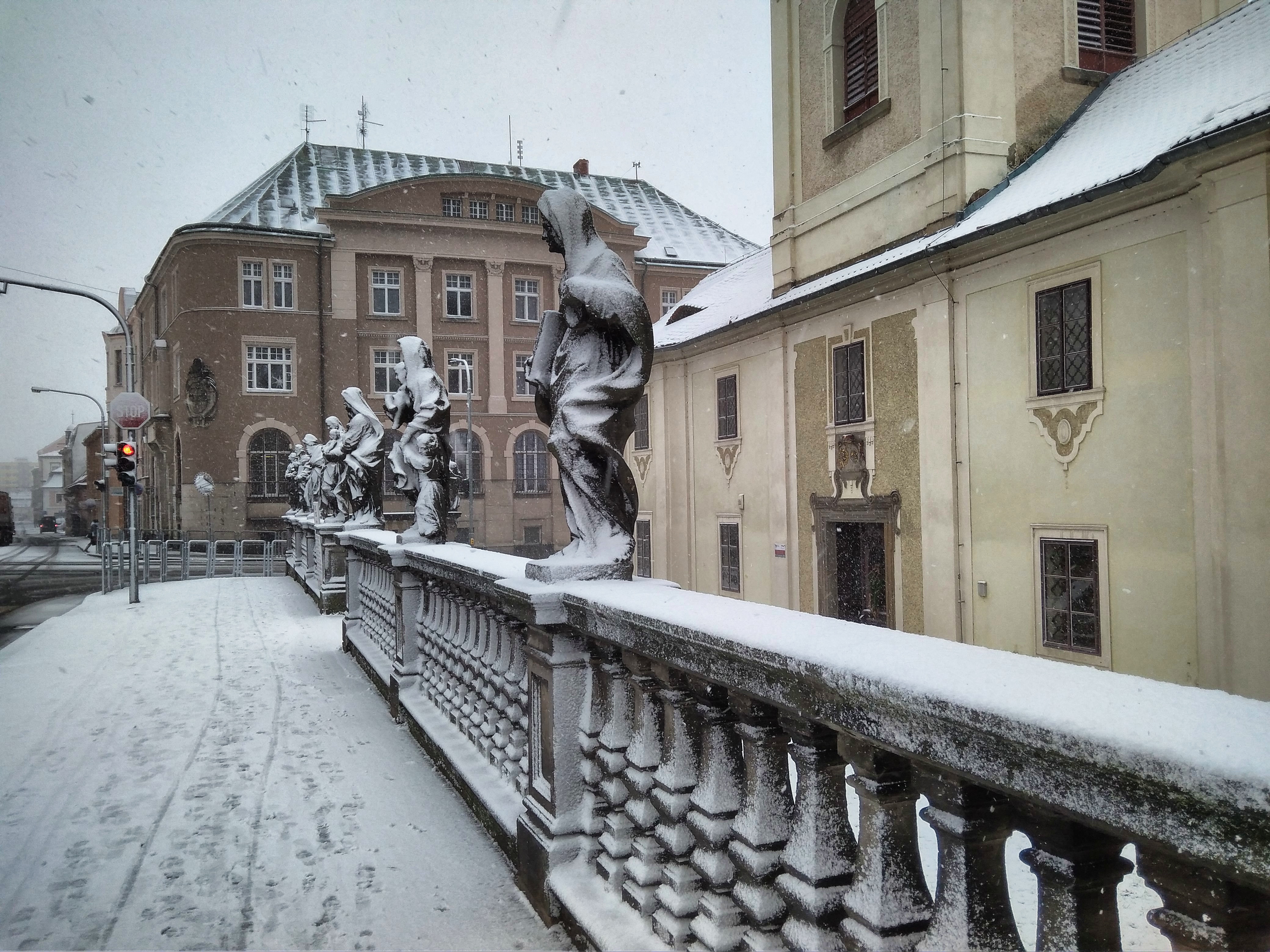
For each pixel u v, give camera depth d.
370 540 8.24
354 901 3.44
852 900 1.76
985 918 1.52
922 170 15.19
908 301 15.01
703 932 2.30
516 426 41.72
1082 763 1.14
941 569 14.27
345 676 8.30
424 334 40.53
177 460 40.97
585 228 3.91
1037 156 14.19
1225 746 1.01
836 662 1.62
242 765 5.33
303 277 39.28
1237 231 9.60
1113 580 11.31
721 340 21.06
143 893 3.54
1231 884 1.09
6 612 16.03
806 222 18.59
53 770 5.23
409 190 40.47
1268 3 12.52
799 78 18.94
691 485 22.94
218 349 38.16
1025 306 12.64
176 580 23.33
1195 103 11.41
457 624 5.40
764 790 2.13
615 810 3.00
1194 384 10.25
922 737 1.46
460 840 4.08
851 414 16.61
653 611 2.46
